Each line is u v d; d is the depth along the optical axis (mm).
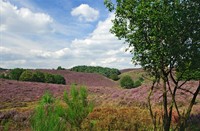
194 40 11500
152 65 12094
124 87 64875
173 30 11109
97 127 15602
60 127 6188
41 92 49562
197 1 11297
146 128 16219
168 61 11805
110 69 120750
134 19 11438
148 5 10891
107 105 30984
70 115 9250
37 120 6016
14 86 51094
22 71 68250
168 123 12680
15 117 19844
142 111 20375
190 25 11414
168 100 26844
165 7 11164
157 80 12648
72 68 124375
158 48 11141
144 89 33688
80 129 9555
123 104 29750
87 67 123562
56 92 50062
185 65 11805
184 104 25688
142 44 11664
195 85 31359
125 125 16703
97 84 82188
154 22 10836
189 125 16625
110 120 17062
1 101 41031
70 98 9930
